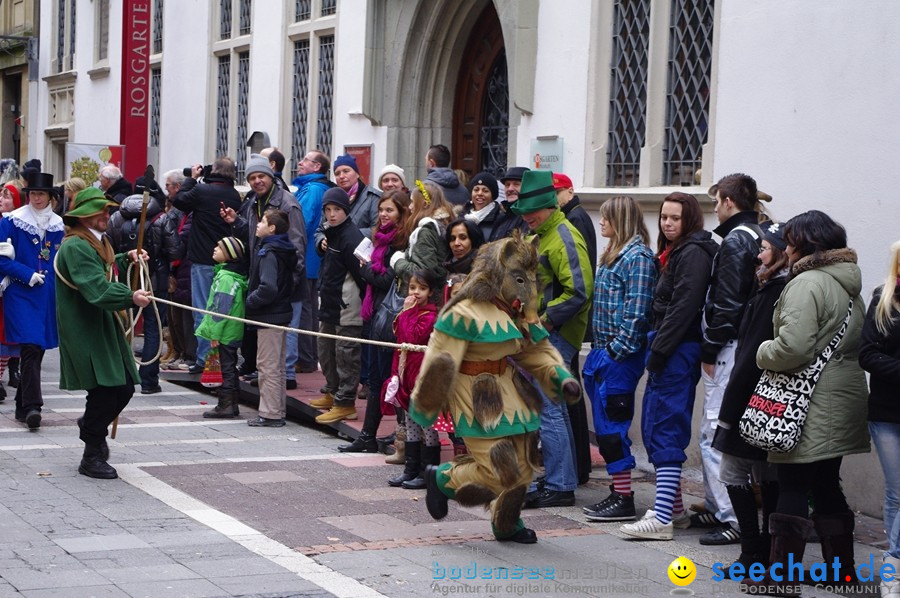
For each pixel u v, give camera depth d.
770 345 5.73
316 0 14.80
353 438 9.37
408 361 7.77
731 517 6.81
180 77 18.66
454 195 10.12
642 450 9.45
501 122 12.23
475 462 6.34
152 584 5.66
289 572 5.95
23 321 9.67
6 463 8.33
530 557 6.42
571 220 8.18
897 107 7.40
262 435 9.74
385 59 13.18
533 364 6.39
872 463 7.51
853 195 7.70
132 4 17.67
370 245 9.02
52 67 25.05
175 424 10.12
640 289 7.22
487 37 12.44
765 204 8.38
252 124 16.42
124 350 8.06
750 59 8.55
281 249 9.91
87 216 7.89
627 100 9.95
